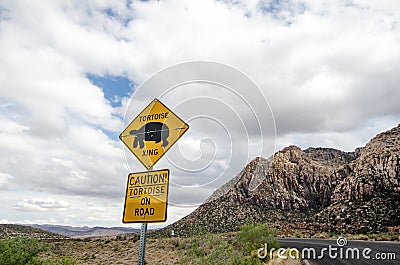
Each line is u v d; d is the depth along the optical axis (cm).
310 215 7012
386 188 6012
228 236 2405
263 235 1947
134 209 388
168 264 2267
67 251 3212
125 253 3136
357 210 5678
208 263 1733
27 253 1146
